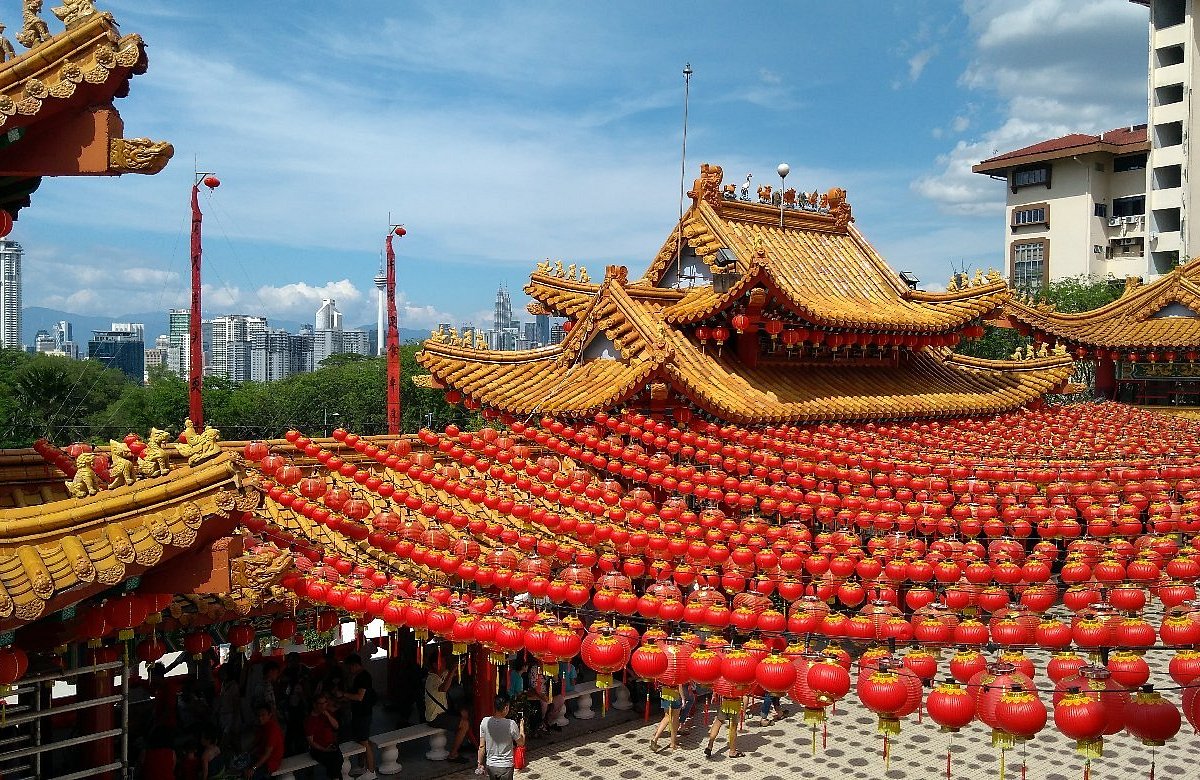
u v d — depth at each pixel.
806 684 12.04
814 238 32.31
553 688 21.92
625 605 14.55
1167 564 14.25
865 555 15.71
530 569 15.80
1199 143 68.44
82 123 10.08
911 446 22.17
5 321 176.50
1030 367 32.97
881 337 27.80
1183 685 11.07
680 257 30.36
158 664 19.50
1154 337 36.78
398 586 15.14
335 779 17.91
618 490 18.95
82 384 60.22
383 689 22.83
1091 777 19.05
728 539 17.33
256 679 20.45
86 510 10.03
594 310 25.41
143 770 15.91
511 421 24.75
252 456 16.22
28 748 12.44
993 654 14.77
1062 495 17.97
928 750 20.36
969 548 15.53
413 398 69.75
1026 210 76.50
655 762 19.77
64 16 9.95
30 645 11.27
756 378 26.56
